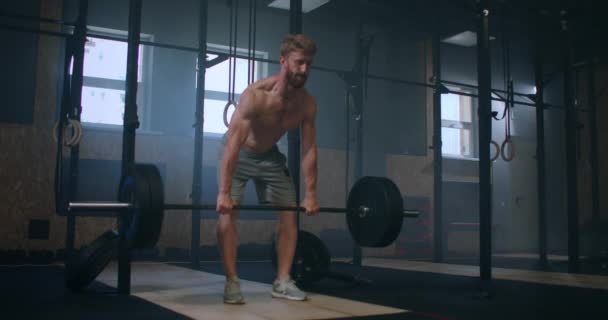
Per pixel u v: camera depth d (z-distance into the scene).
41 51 5.09
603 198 7.96
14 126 4.95
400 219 2.45
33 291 2.74
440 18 5.73
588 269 4.77
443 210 7.10
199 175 4.43
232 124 2.24
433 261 5.71
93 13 5.29
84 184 5.16
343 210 2.57
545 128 8.12
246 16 6.00
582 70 8.01
